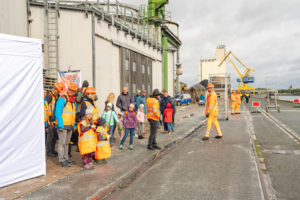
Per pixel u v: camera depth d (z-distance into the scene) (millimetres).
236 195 3777
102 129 5309
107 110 7164
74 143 6004
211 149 6945
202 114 18000
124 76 14703
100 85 12211
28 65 4395
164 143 7664
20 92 4246
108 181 4266
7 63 4105
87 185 4078
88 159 5113
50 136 5992
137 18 19266
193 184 4266
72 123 5230
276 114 17656
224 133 9688
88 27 11445
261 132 9828
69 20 11141
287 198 3686
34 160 4426
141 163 5441
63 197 3600
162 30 23031
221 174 4781
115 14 16375
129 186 4230
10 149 4078
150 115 6809
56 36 10805
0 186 3949
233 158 5945
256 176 4641
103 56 12500
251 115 17188
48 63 10820
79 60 11289
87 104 5367
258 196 3732
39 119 4531
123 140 6816
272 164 5480
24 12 9578
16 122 4168
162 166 5402
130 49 15547
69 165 5176
